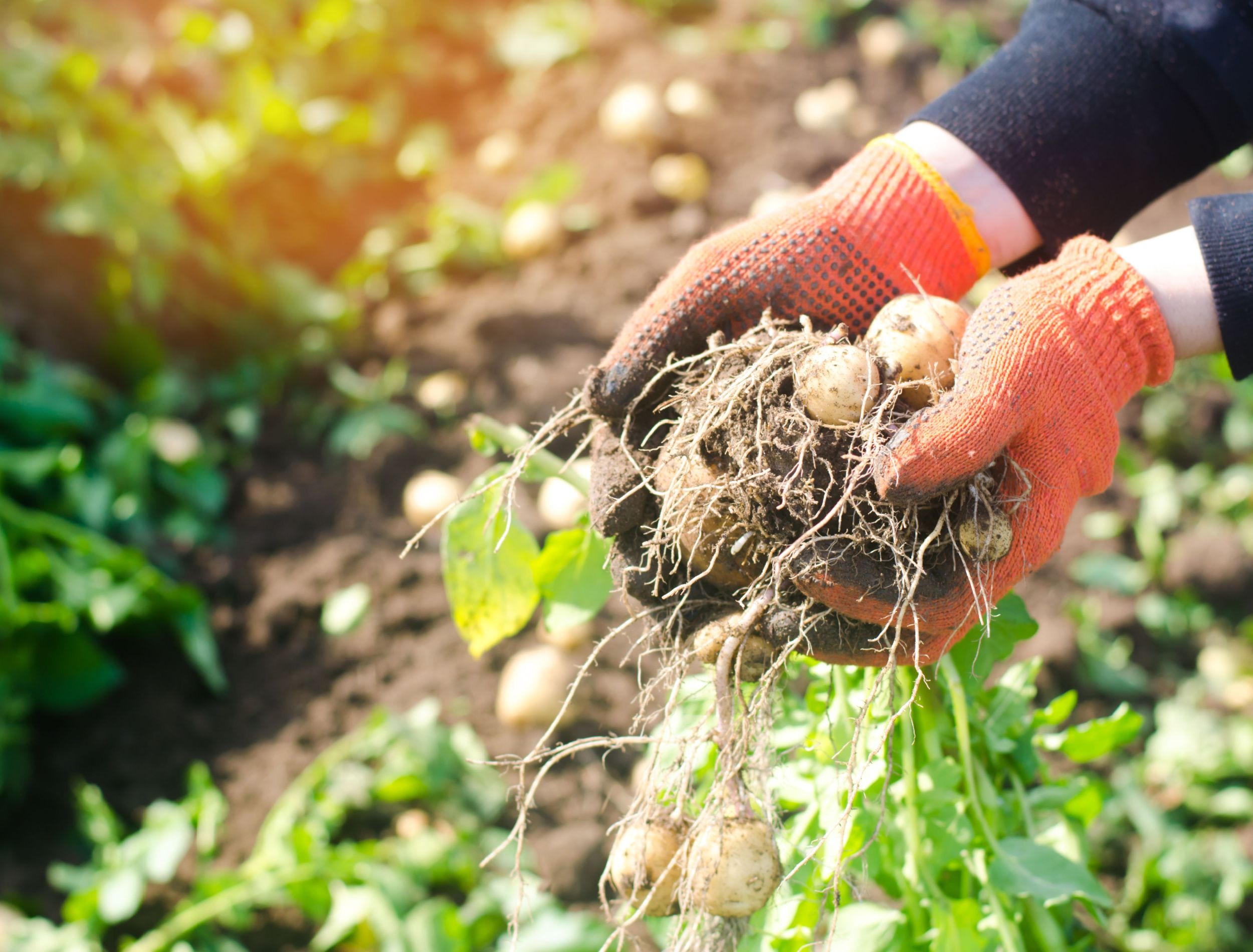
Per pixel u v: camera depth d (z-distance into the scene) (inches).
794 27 178.4
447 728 92.7
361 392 121.9
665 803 51.4
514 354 122.7
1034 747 60.9
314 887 80.4
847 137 156.3
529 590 62.9
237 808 89.9
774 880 45.9
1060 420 43.8
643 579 49.8
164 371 125.1
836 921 46.1
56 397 110.5
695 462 45.8
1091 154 54.3
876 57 176.2
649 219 139.3
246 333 134.9
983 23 191.2
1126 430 133.5
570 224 136.8
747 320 48.9
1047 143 54.1
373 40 163.0
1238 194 50.3
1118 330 45.9
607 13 173.8
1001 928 53.1
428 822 86.4
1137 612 115.2
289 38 161.0
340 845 85.7
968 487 43.1
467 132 162.4
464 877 81.7
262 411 126.0
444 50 170.7
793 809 60.2
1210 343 48.6
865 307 49.4
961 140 54.3
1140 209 57.2
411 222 145.3
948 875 58.2
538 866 82.3
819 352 43.9
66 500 105.2
